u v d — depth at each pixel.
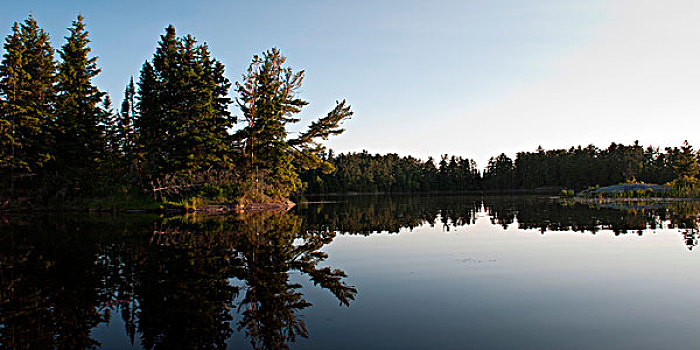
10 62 33.16
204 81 34.97
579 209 29.70
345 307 7.05
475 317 6.42
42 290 8.38
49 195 34.53
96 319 6.70
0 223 22.06
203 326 6.29
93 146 36.59
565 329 5.86
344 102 40.69
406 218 24.59
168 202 32.34
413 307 6.98
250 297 7.73
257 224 21.22
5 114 32.12
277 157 39.44
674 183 53.84
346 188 116.06
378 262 10.88
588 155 111.25
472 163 137.38
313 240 15.04
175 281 8.95
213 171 36.16
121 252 12.44
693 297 7.32
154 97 35.09
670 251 11.83
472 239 14.98
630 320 6.20
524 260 10.88
